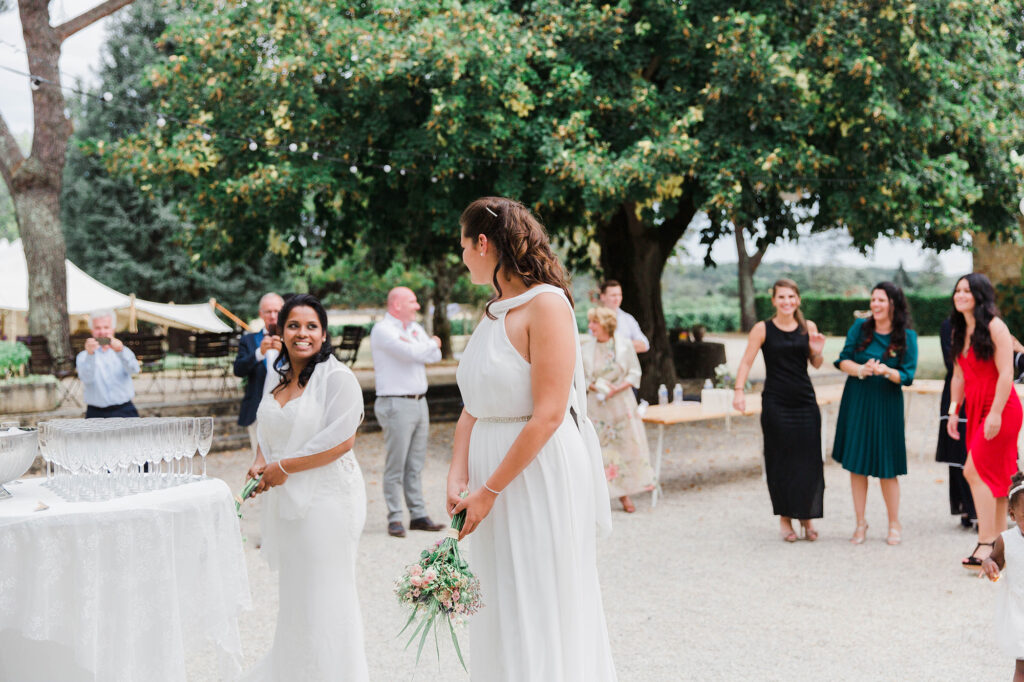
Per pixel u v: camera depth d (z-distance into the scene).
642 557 5.97
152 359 14.79
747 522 7.02
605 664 2.70
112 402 6.70
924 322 41.09
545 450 2.58
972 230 12.14
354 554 3.43
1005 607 3.36
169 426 3.30
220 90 11.62
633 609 4.84
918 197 11.44
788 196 13.14
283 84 11.01
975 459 5.48
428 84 11.49
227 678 3.26
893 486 6.23
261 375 7.26
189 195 13.34
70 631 2.84
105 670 2.87
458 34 10.54
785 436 6.24
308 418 3.32
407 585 2.48
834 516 7.21
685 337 18.02
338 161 11.59
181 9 14.49
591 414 7.48
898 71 11.30
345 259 23.77
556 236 14.78
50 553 2.81
